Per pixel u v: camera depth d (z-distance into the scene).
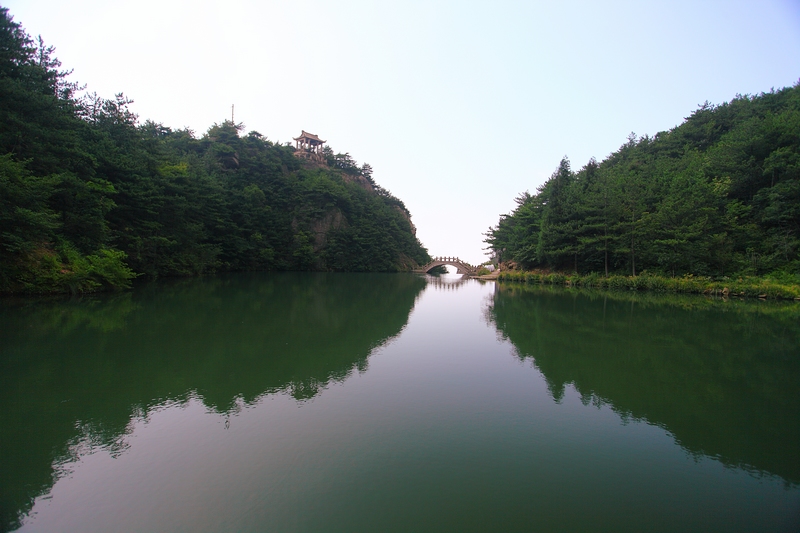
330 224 72.44
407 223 99.31
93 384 8.45
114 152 29.44
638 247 36.00
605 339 13.86
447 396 8.16
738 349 12.57
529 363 10.71
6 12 20.66
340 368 9.90
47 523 4.31
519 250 48.69
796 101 49.19
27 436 6.21
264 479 5.13
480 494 4.91
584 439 6.42
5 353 10.49
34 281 18.47
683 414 7.52
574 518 4.50
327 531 4.21
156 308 18.31
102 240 24.42
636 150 69.06
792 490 5.12
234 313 17.88
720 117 58.16
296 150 98.88
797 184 31.83
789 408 7.84
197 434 6.31
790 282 28.64
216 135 72.31
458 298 27.38
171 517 4.41
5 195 16.12
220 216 49.44
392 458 5.68
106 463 5.46
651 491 5.05
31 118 20.44
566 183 46.41
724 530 4.34
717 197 35.69
